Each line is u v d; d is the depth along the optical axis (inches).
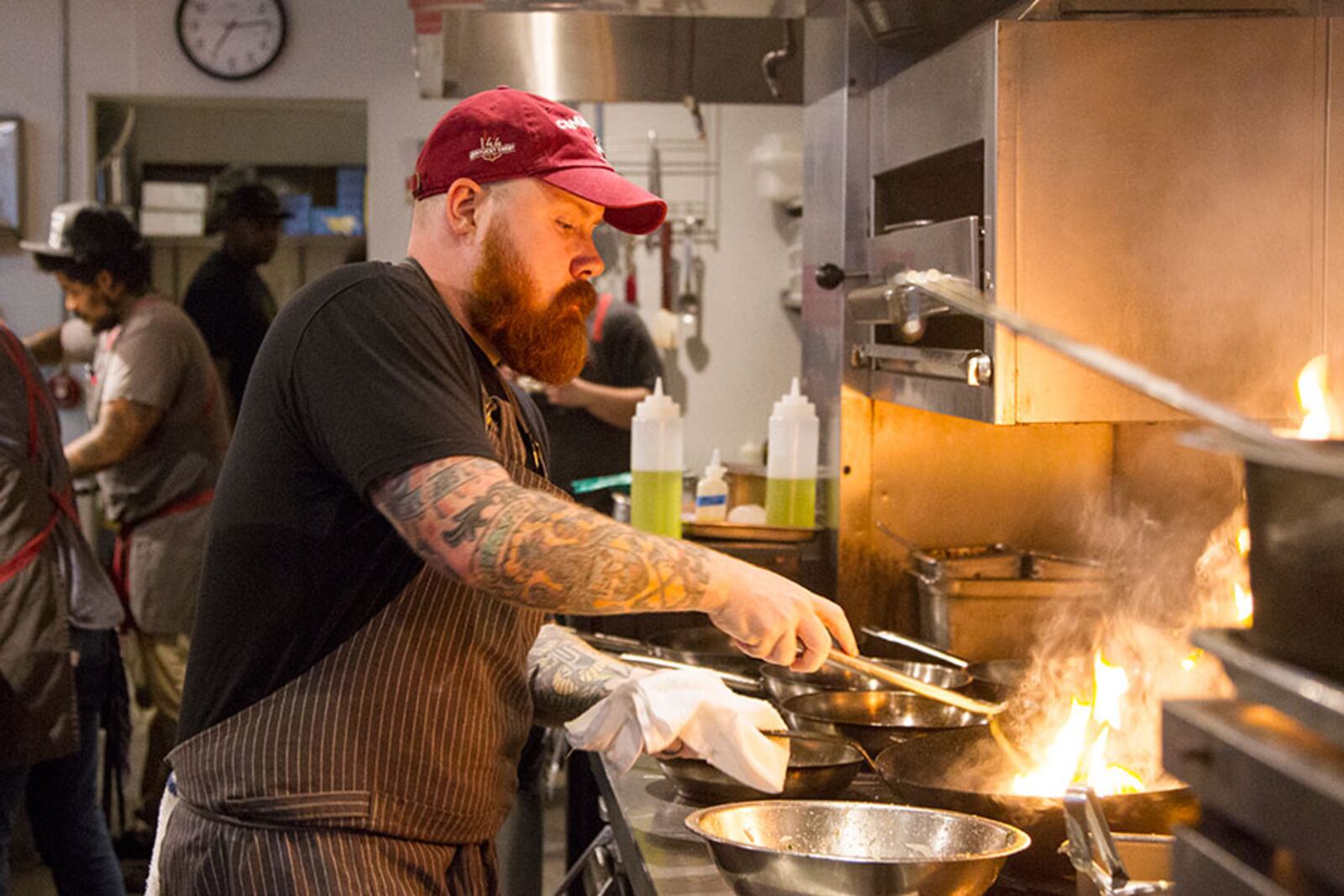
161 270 263.6
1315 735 33.4
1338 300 74.3
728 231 233.3
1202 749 35.2
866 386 100.7
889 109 94.6
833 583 102.7
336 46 217.2
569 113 64.1
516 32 133.3
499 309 63.1
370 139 219.0
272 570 60.4
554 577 54.1
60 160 214.7
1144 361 74.2
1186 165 73.7
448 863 64.0
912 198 98.7
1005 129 73.0
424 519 54.7
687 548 58.0
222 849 60.9
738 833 60.3
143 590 153.6
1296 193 74.0
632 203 60.7
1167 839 53.2
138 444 148.9
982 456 101.5
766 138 228.8
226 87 216.5
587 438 165.3
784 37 137.7
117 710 137.6
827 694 81.7
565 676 75.5
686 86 147.3
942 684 84.3
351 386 56.7
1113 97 73.4
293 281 264.7
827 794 70.7
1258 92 73.7
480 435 57.1
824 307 107.5
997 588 92.7
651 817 70.8
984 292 74.7
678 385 235.5
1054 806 58.5
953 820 59.7
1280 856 33.3
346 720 60.1
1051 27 73.1
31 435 117.6
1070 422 74.5
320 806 59.6
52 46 213.5
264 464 60.2
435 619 61.7
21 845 157.3
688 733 67.5
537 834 118.2
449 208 63.3
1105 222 73.7
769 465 109.1
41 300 215.6
